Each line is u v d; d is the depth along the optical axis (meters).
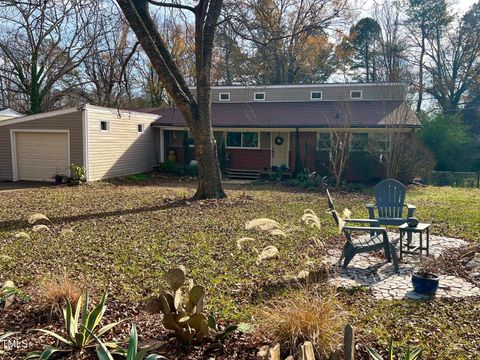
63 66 23.28
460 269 5.40
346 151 16.30
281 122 18.75
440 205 11.59
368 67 31.23
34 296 4.10
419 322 3.68
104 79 12.37
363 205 11.41
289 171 19.30
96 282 4.79
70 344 3.03
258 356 2.60
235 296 4.37
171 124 20.50
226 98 22.59
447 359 3.00
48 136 16.75
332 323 3.10
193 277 5.03
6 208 10.59
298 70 29.22
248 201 11.95
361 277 5.06
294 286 4.68
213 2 11.57
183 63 20.73
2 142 17.36
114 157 17.92
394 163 16.30
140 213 9.96
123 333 3.34
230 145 21.02
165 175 19.95
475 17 29.00
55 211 10.20
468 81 29.86
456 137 21.92
